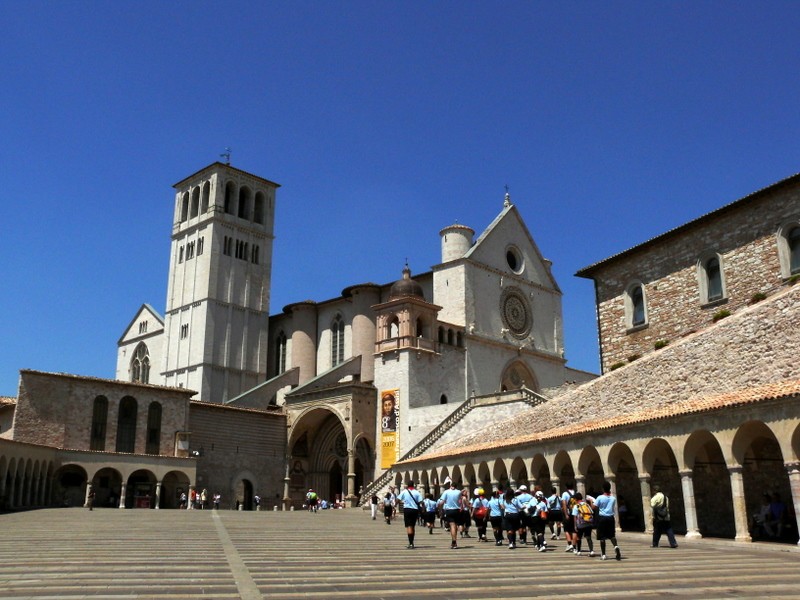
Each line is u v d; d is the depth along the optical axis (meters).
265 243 108.00
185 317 101.50
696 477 34.34
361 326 87.62
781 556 22.55
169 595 13.55
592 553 23.12
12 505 50.84
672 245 47.47
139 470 64.94
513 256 88.62
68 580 15.68
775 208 40.84
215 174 104.56
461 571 18.38
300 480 81.00
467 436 56.97
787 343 30.02
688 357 35.16
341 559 21.12
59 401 63.22
